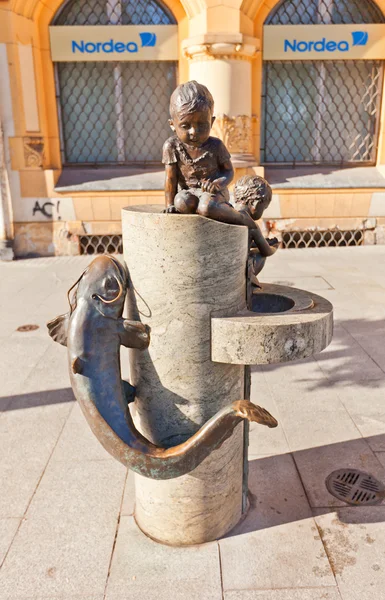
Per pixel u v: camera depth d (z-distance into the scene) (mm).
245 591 2486
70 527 2947
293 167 10789
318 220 10469
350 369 4980
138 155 10664
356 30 9992
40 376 4977
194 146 2543
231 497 2818
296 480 3328
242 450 2863
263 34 9914
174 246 2297
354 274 8383
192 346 2432
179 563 2664
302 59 10141
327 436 3838
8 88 9406
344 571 2594
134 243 2396
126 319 2418
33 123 9680
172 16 9828
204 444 2303
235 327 2330
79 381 2340
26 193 10000
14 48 9227
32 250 10328
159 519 2768
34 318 6695
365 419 4062
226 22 9195
